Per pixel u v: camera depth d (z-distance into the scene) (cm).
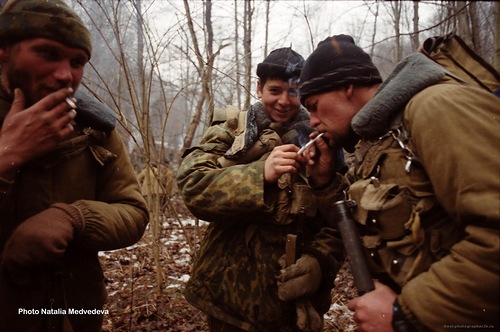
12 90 135
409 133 117
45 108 126
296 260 167
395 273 120
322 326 174
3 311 131
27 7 127
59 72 130
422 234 116
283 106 181
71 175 148
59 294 142
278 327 171
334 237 175
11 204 137
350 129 142
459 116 106
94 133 153
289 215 168
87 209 141
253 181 163
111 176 164
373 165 126
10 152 123
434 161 108
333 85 138
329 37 146
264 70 181
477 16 317
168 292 359
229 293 173
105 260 458
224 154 184
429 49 137
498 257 96
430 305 105
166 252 482
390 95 121
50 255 128
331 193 167
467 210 101
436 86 116
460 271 101
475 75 134
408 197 119
